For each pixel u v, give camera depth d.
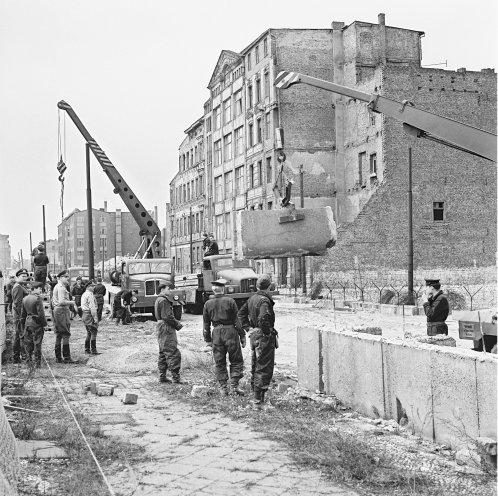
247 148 60.22
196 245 77.56
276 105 53.56
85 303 17.20
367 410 9.28
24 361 15.53
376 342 9.02
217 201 69.69
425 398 7.94
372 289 43.44
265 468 6.94
